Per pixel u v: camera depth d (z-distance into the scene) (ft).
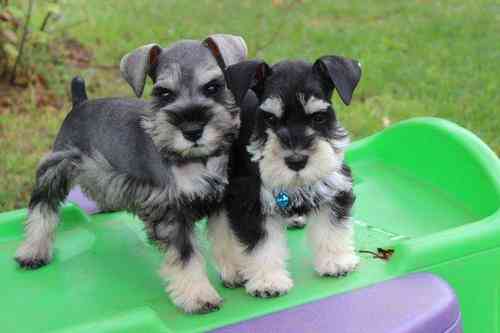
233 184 3.64
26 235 4.04
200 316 3.55
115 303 3.70
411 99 6.84
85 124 3.95
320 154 3.46
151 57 3.74
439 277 3.76
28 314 3.67
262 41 8.26
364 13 9.61
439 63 7.67
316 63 3.58
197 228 3.94
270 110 3.50
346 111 6.51
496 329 3.93
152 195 3.62
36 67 6.96
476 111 6.45
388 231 4.16
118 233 4.25
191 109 3.52
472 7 9.72
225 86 3.63
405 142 4.72
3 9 6.33
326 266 3.75
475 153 4.31
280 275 3.66
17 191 5.32
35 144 5.89
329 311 3.53
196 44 3.70
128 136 3.75
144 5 9.68
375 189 4.57
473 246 3.82
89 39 8.10
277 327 3.46
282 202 3.60
